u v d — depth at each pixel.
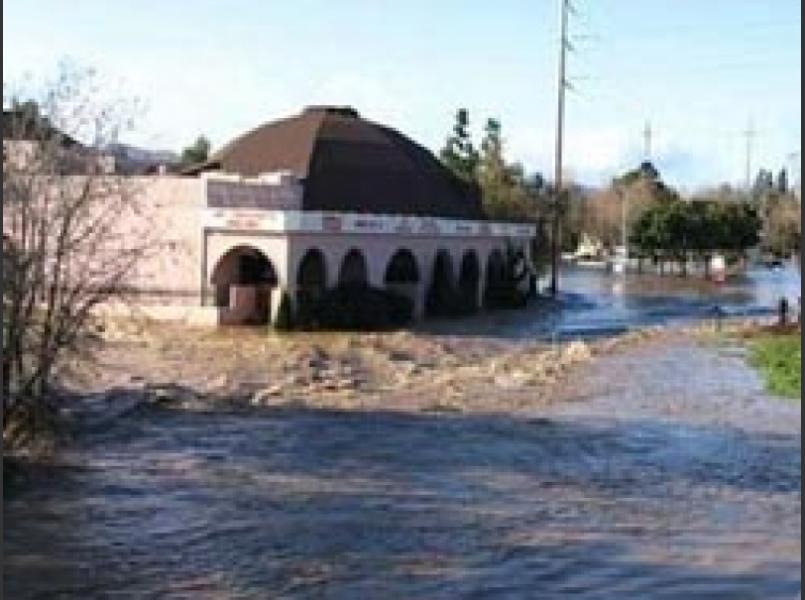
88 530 18.42
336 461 24.27
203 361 41.69
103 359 40.06
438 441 26.59
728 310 75.38
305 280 60.59
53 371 25.94
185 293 58.59
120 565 16.61
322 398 32.97
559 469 23.80
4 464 21.75
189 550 17.42
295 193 67.50
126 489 21.28
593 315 71.44
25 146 23.73
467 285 74.00
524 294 78.75
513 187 107.12
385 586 15.70
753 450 26.16
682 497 21.34
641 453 25.67
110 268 29.97
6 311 22.25
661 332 56.66
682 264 122.81
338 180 73.44
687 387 36.12
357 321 58.78
